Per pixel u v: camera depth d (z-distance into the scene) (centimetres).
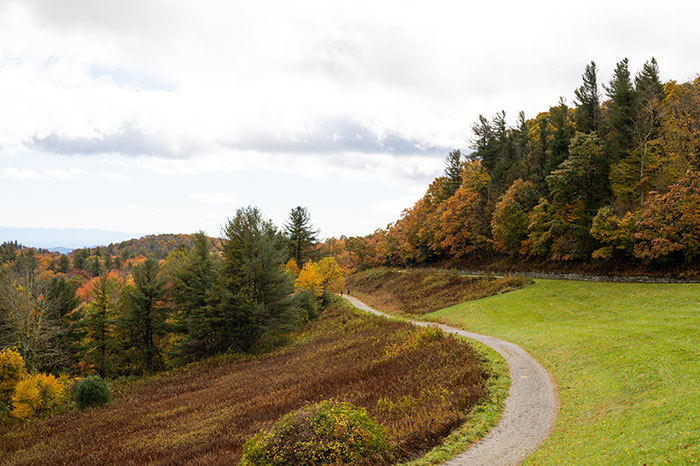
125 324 4203
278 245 6712
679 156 3791
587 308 3444
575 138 4691
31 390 2767
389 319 4194
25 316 3672
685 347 1705
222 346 4222
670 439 895
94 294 4562
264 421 1784
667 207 3503
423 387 1789
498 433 1268
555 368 1959
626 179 4472
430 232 7638
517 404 1518
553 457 1020
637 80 4844
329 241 15450
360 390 1945
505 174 6606
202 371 3641
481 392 1600
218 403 2322
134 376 3994
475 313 4094
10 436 2358
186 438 1742
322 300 6141
